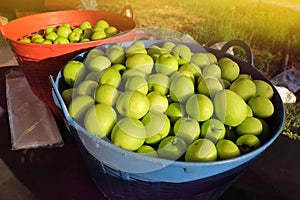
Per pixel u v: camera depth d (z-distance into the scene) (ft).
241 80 3.25
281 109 2.92
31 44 3.64
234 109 2.80
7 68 5.81
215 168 2.27
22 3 11.48
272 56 9.35
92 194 3.37
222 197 3.37
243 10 13.21
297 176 3.68
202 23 12.34
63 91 3.17
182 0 15.19
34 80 4.19
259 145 2.69
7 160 3.72
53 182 3.48
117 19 4.93
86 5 9.69
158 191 2.65
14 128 4.13
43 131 4.10
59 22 5.11
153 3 15.21
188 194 2.69
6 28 4.32
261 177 3.65
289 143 4.17
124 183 2.71
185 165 2.16
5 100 4.86
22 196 3.28
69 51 3.75
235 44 3.78
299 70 8.14
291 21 11.50
